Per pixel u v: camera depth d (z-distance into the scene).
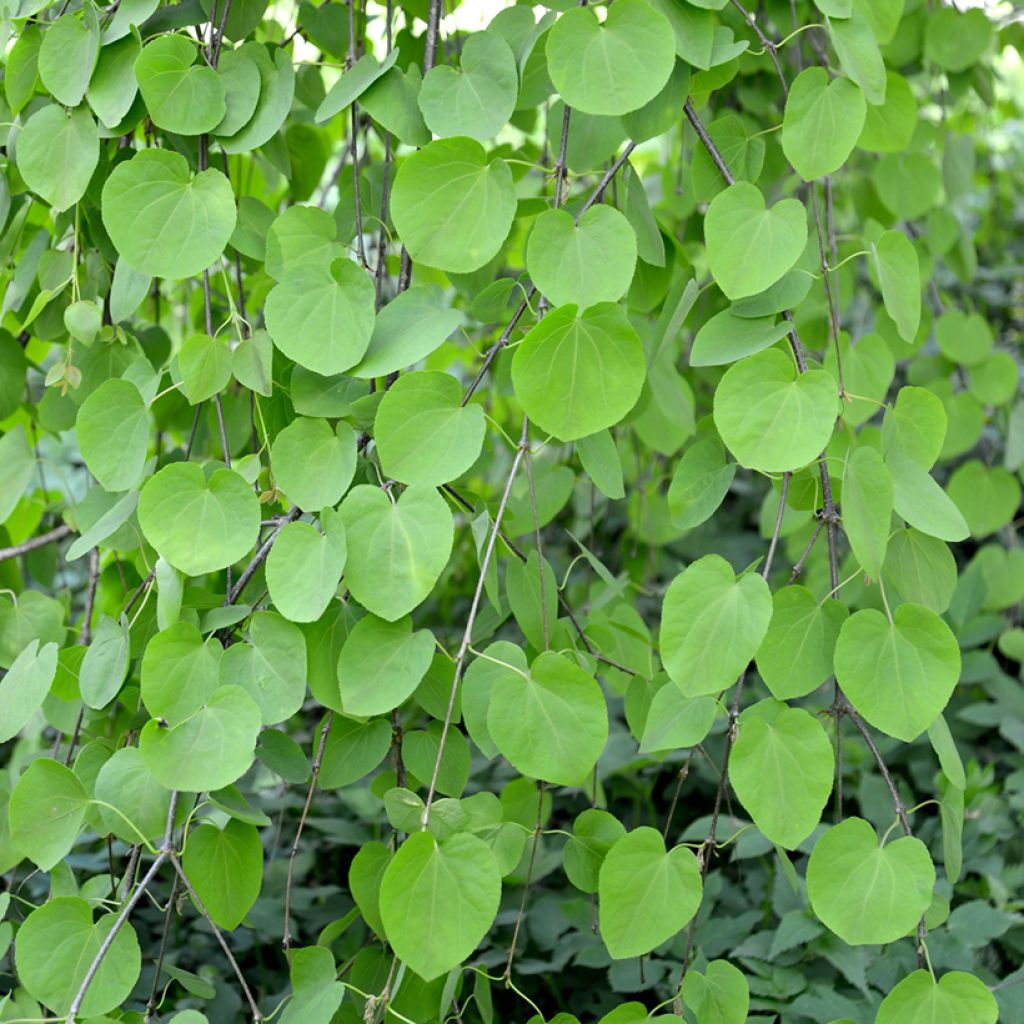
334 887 2.04
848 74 1.16
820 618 1.10
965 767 2.38
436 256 1.11
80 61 1.23
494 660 1.04
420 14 1.57
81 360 1.48
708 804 2.40
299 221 1.29
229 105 1.24
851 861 1.05
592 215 1.10
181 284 2.18
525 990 1.98
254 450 1.73
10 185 1.50
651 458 2.46
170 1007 1.84
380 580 1.07
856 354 1.84
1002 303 3.59
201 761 1.05
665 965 1.83
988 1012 1.07
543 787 1.26
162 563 1.14
